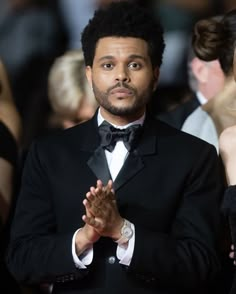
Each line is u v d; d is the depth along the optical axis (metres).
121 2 8.73
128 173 8.52
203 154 8.66
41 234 8.56
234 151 8.89
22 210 8.67
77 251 8.33
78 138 8.73
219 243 8.77
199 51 9.48
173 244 8.41
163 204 8.48
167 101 11.52
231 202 8.48
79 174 8.55
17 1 17.42
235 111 9.17
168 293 8.49
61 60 11.09
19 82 16.16
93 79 8.60
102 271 8.42
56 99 10.99
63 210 8.53
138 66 8.53
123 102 8.48
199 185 8.59
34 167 8.70
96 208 8.14
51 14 17.36
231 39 9.26
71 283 8.48
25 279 8.52
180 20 17.25
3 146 9.57
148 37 8.59
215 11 17.70
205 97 10.01
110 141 8.59
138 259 8.30
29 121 13.30
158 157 8.61
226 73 9.28
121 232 8.27
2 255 9.43
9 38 16.97
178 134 8.76
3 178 9.47
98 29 8.62
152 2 17.50
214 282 9.05
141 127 8.67
